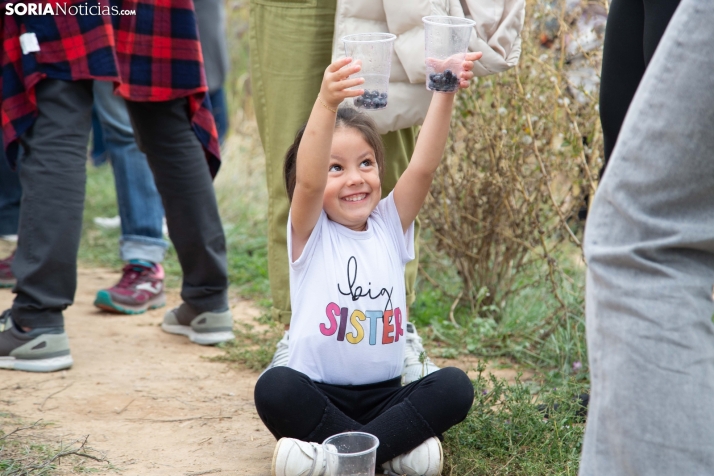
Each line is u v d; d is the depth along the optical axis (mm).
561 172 4055
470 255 4102
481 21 2723
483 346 3764
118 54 3338
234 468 2500
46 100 3195
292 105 3152
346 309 2387
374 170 2445
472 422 2619
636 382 1537
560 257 4621
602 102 2609
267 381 2297
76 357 3541
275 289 3279
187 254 3688
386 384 2455
